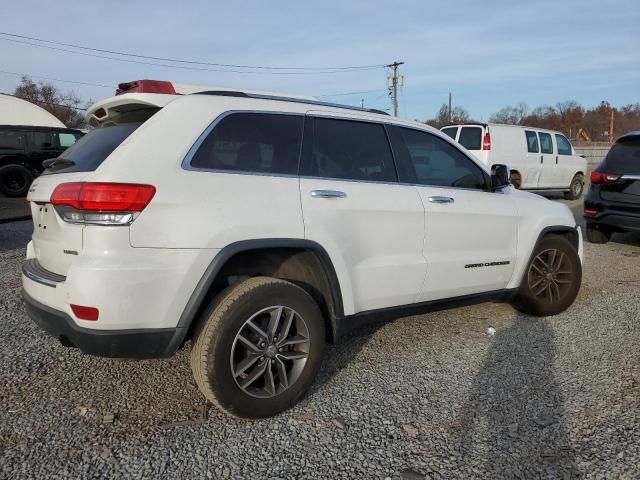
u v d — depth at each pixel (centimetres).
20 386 331
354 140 353
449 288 390
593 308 503
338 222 322
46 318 277
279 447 272
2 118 1530
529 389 336
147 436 279
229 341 277
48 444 270
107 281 250
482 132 1250
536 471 252
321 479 246
